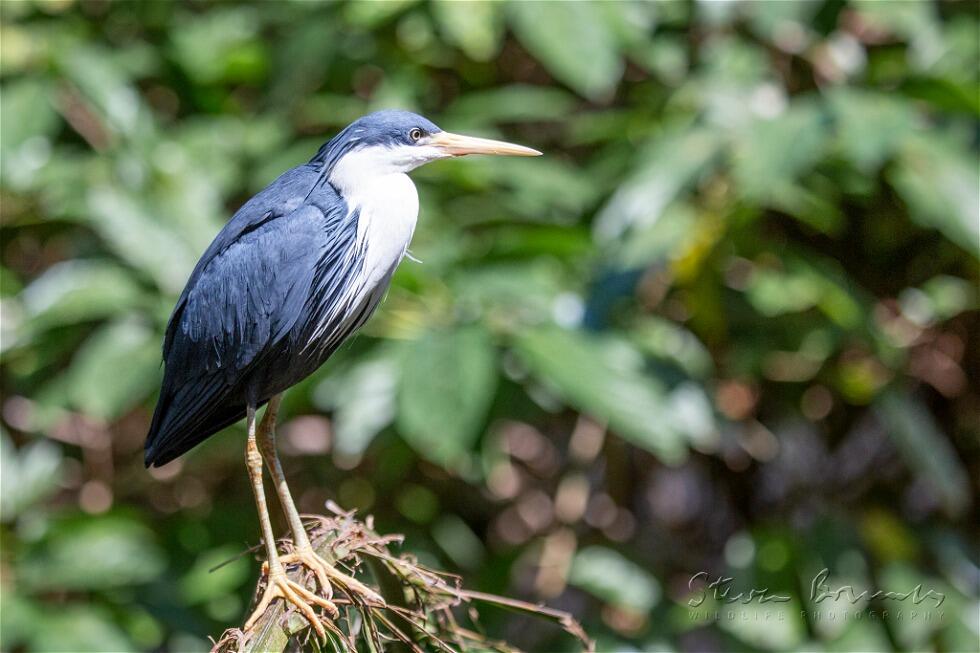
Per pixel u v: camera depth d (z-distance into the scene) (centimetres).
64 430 1152
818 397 1141
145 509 1188
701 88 1010
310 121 1074
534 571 1198
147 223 940
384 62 1066
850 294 976
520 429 1205
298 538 680
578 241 951
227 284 741
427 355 834
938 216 887
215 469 1181
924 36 1017
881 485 1156
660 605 1032
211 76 1072
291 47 1010
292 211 753
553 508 1188
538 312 912
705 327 1029
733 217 953
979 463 1154
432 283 911
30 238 1116
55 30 1056
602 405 828
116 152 997
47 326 944
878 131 868
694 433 928
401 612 621
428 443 809
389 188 773
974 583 1081
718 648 1073
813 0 956
